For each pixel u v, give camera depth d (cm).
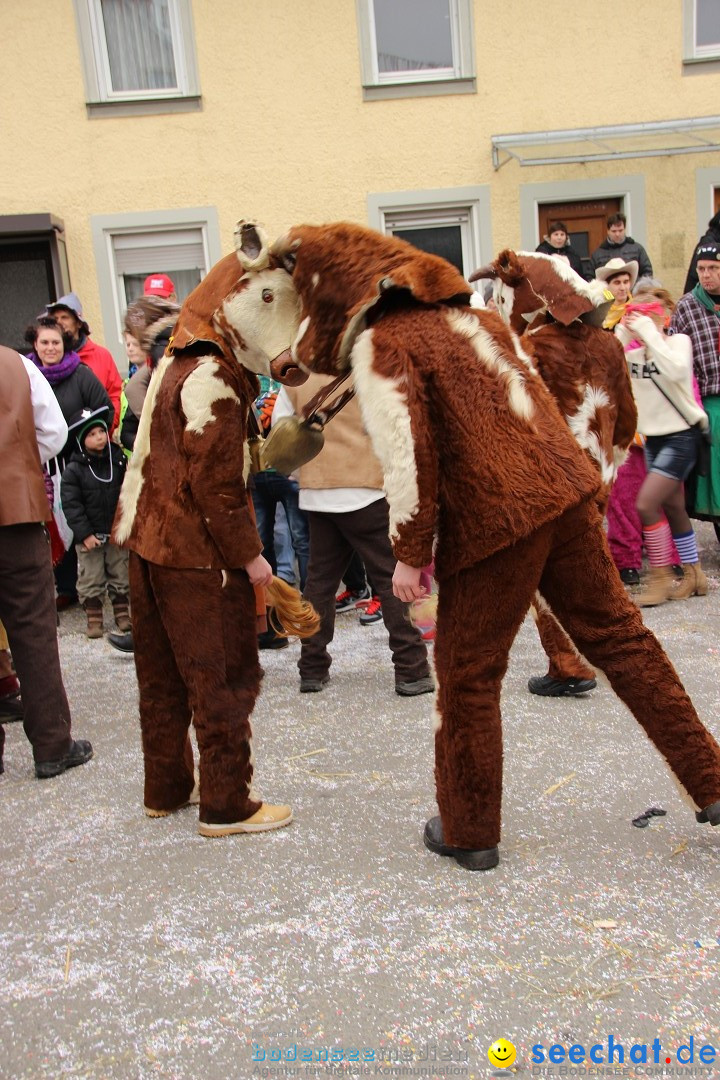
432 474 245
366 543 438
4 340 1010
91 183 990
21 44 965
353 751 377
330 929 249
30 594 367
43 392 380
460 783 269
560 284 370
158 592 297
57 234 968
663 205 1049
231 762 303
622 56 1015
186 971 235
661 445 572
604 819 301
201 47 980
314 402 287
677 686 267
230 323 281
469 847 272
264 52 986
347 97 999
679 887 258
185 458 284
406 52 1016
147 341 390
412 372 242
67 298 705
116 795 351
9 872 294
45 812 340
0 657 441
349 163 1010
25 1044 211
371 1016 213
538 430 251
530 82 1013
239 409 286
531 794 322
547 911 250
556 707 409
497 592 255
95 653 573
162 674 318
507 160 1015
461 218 1047
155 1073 200
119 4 978
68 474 582
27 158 983
